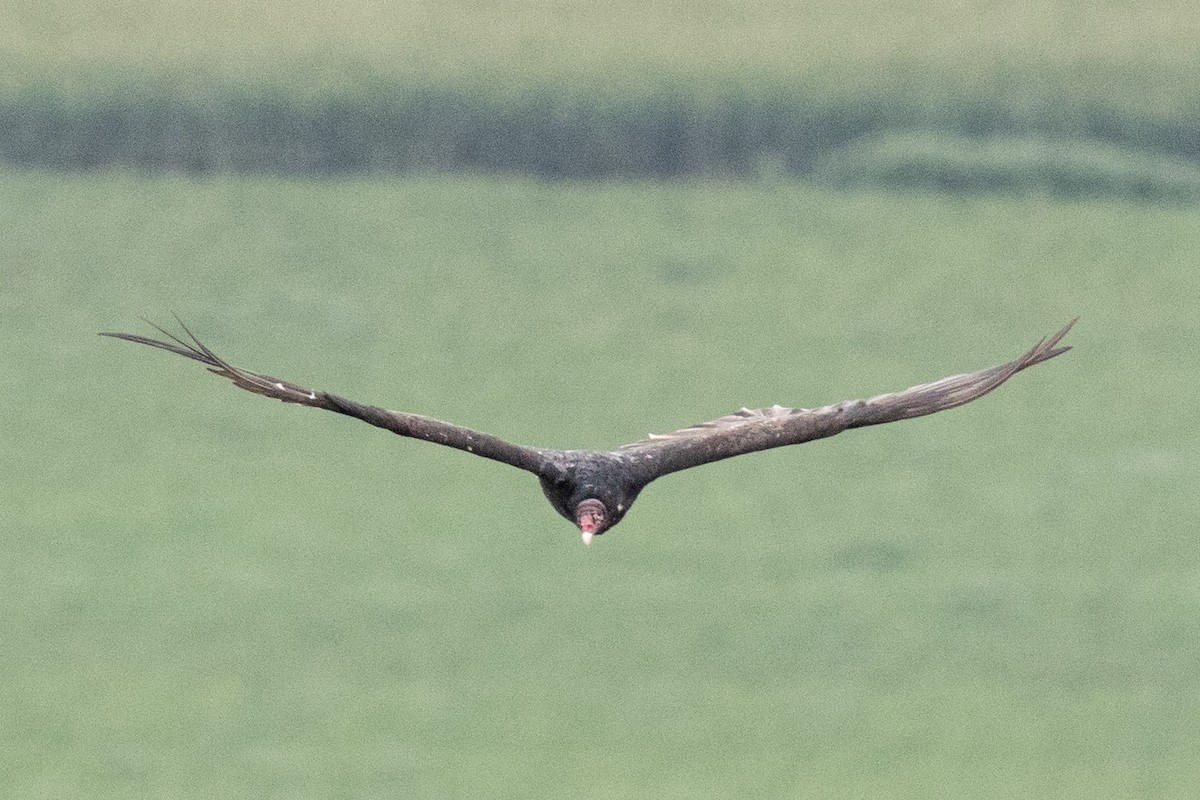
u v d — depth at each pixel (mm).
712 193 87688
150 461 57750
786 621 43625
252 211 82875
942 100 91750
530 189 87938
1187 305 74188
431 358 68812
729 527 51750
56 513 52594
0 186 84625
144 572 47469
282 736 36250
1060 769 34250
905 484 56031
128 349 68188
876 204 84875
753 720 37156
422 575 47688
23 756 34875
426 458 58469
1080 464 57844
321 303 73250
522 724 36906
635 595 45938
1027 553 49125
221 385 65000
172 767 34625
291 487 55844
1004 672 40125
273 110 89938
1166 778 33812
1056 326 72312
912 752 35375
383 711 37594
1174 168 88875
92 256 76750
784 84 92625
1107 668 40094
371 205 84625
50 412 62062
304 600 45094
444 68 92500
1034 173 87125
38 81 91062
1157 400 64500
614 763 34875
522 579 47000
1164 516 52125
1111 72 92125
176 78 91500
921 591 45781
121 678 39656
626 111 90625
